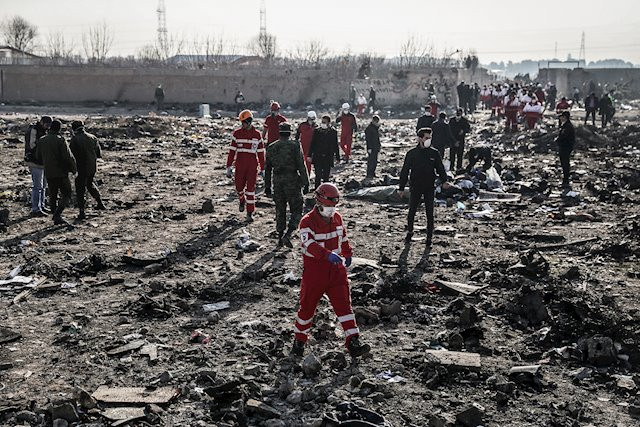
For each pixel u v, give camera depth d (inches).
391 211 596.1
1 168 799.1
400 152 1026.1
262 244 469.1
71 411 230.4
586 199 651.5
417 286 374.9
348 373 270.5
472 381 266.2
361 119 1673.2
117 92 2089.1
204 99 2106.3
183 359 283.3
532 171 826.2
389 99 2124.8
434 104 1435.8
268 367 274.7
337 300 277.1
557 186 726.5
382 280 379.2
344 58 2464.3
